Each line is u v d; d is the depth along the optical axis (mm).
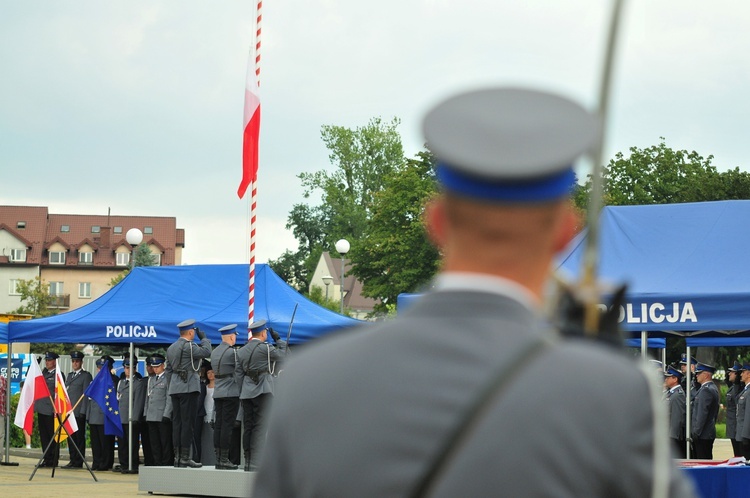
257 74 21516
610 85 2314
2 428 29016
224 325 24703
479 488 2008
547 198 2146
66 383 27797
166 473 20594
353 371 2176
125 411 26234
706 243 15477
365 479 2076
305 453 2148
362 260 73562
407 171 72000
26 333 26234
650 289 14625
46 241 136875
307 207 124188
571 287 2656
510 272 2209
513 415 2043
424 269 70000
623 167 71438
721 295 14055
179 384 22719
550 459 2006
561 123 2135
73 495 20078
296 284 123750
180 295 26000
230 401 21438
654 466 2037
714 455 35469
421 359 2146
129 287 26609
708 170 71250
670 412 25484
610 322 2627
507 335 2146
